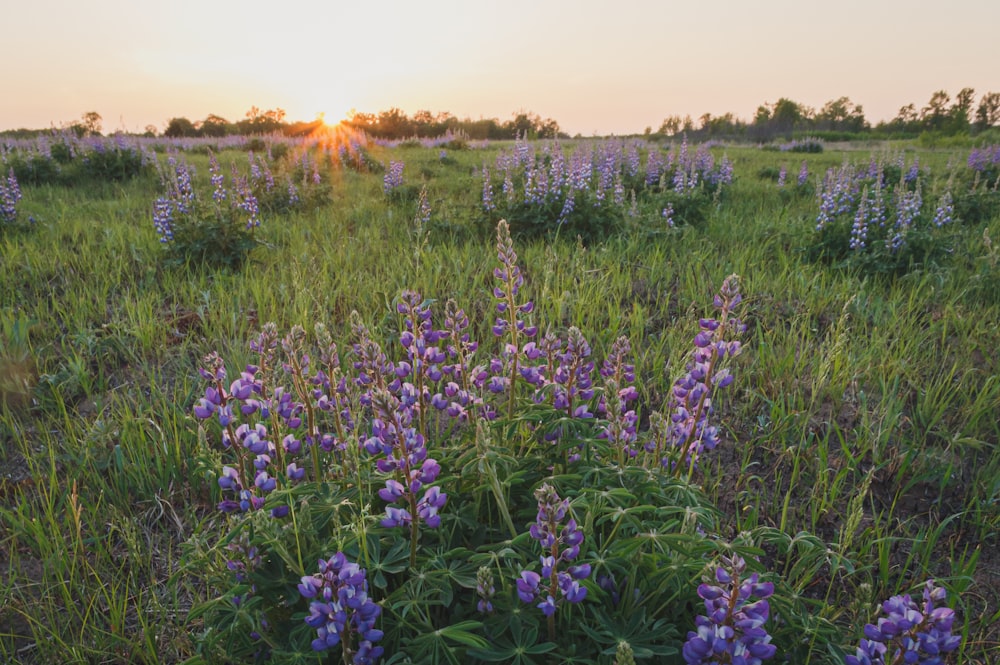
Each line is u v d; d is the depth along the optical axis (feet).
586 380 9.15
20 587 9.32
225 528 10.01
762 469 12.23
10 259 21.58
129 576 9.61
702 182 38.63
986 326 17.57
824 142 151.94
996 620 9.04
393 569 6.81
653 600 7.06
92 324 17.37
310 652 6.48
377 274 20.67
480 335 16.80
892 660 6.51
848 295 19.54
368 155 61.67
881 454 12.22
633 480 8.13
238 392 8.21
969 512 11.11
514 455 8.71
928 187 37.22
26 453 11.95
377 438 7.18
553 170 28.14
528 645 6.32
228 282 20.70
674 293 20.03
